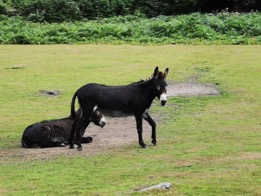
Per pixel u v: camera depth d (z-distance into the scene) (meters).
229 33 29.22
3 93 19.62
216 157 11.46
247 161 11.02
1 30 30.69
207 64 23.02
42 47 27.64
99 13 36.81
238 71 21.84
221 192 9.04
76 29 30.31
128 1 37.78
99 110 12.83
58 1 36.38
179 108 17.42
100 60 24.33
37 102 18.56
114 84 20.39
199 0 38.31
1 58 24.92
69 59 24.67
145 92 12.80
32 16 35.00
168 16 34.78
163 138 13.79
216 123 15.35
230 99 18.30
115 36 29.69
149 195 8.95
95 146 13.18
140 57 24.72
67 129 13.55
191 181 9.69
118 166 11.03
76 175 10.45
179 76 21.44
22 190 9.61
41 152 12.77
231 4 38.88
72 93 19.53
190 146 12.64
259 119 15.73
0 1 37.00
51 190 9.52
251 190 9.11
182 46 27.11
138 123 12.80
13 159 12.15
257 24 29.97
